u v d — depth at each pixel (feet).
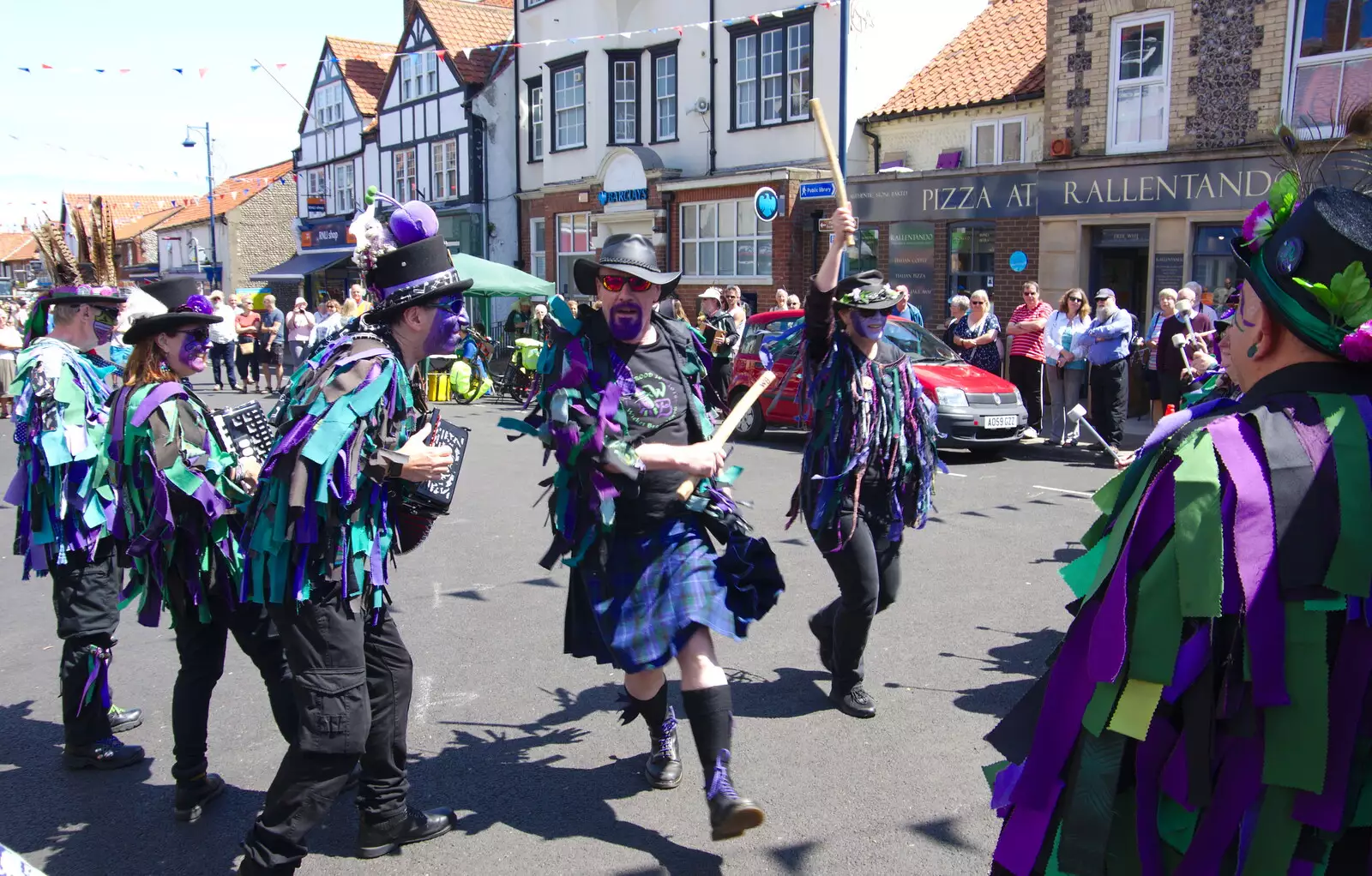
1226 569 4.54
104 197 13.71
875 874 9.79
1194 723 4.62
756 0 60.54
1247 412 4.78
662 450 9.68
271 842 8.87
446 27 89.76
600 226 72.43
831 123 56.85
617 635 9.78
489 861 10.14
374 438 9.05
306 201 114.01
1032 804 5.10
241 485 10.94
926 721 13.25
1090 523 24.35
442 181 90.43
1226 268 39.83
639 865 10.02
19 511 12.35
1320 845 4.49
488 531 25.04
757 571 10.14
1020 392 37.83
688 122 66.18
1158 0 41.11
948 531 23.57
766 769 11.96
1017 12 56.49
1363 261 4.49
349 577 8.93
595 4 71.61
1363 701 4.42
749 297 59.82
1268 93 38.47
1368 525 4.41
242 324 66.69
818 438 13.01
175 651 16.87
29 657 16.71
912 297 51.16
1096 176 43.01
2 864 5.33
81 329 12.96
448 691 14.55
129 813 11.27
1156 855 4.77
